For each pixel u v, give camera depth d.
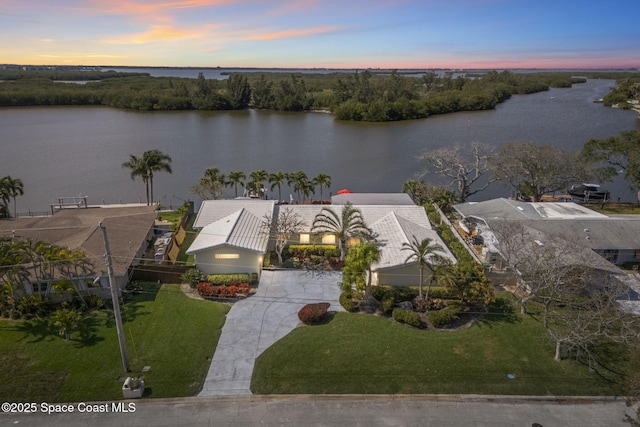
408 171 86.94
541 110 170.88
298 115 171.00
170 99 181.75
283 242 40.28
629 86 179.50
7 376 25.30
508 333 29.84
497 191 74.75
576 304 29.45
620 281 32.03
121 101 181.88
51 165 88.75
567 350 27.83
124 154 98.62
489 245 42.12
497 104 192.62
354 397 24.14
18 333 29.34
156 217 51.00
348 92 175.62
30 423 22.20
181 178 80.75
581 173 58.78
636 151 57.84
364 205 48.62
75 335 29.25
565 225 42.59
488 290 31.64
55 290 32.59
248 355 27.58
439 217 52.47
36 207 65.00
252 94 198.88
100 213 48.78
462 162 67.69
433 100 166.12
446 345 28.55
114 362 26.77
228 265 37.28
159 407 23.39
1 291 31.55
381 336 29.34
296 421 22.53
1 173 82.75
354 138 120.00
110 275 24.17
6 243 31.69
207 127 138.50
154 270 37.03
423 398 24.11
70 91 191.62
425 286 35.72
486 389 24.75
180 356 27.41
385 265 35.25
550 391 24.66
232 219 41.84
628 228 42.28
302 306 33.31
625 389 23.20
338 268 39.47
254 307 33.12
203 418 22.70
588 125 131.50
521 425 22.28
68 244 37.12
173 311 32.38
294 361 26.94
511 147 62.78
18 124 139.12
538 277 30.75
